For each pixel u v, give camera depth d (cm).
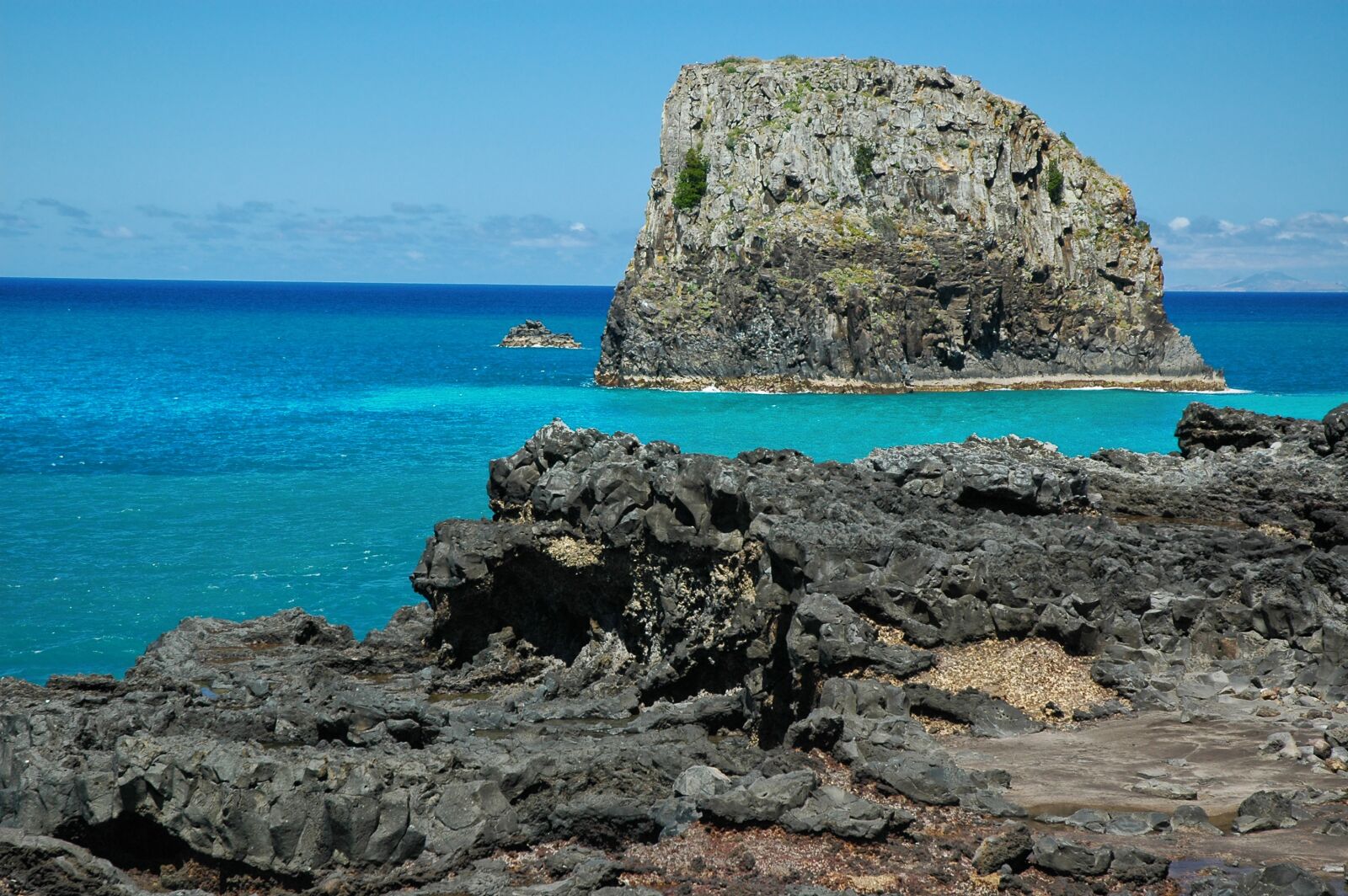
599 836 2112
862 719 2536
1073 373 15550
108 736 2378
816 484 3847
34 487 7781
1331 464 4419
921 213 15550
